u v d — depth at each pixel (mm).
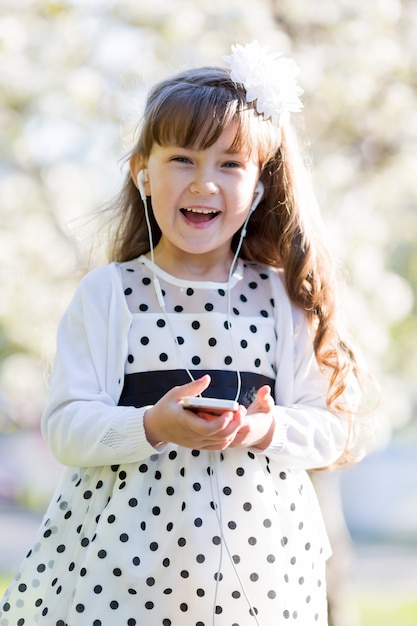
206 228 3322
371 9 7414
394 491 23016
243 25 7227
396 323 8016
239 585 3156
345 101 7332
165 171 3314
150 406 3174
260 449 3238
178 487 3221
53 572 3271
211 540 3166
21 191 8125
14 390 8422
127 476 3236
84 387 3324
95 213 3998
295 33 7488
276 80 3428
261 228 3695
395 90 7531
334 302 3617
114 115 7379
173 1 7383
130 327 3381
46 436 3342
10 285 7734
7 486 20859
